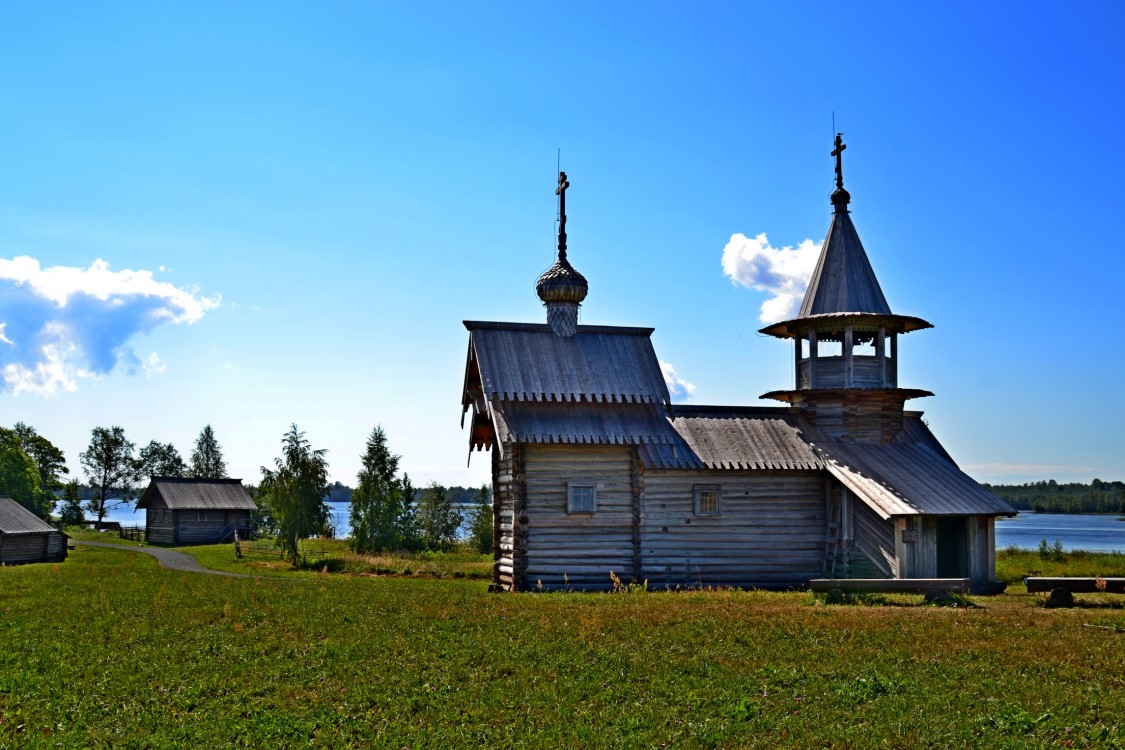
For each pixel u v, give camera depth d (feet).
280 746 44.70
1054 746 43.73
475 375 129.49
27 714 49.85
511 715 49.49
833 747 43.83
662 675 57.26
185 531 274.98
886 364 129.39
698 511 118.11
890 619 77.10
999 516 117.19
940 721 47.24
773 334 136.87
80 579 128.16
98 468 438.81
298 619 79.71
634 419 120.88
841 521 119.14
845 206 134.00
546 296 128.26
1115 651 63.41
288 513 177.68
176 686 55.77
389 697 52.90
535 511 114.83
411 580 128.67
